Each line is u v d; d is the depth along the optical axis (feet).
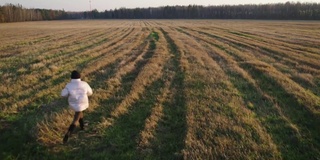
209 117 23.68
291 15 358.02
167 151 18.78
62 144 20.04
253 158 17.60
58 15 553.23
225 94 30.12
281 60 50.93
